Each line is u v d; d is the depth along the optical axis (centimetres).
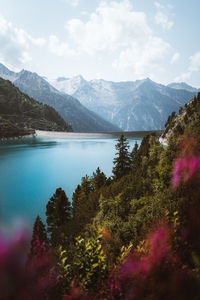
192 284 198
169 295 199
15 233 119
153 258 237
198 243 238
